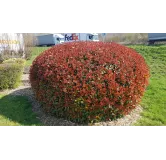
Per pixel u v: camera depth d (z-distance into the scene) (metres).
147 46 12.75
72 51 3.97
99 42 4.88
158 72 7.75
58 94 3.58
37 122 3.95
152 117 4.09
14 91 6.07
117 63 3.65
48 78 3.66
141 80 3.94
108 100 3.46
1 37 11.61
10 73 6.23
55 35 23.31
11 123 3.96
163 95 5.18
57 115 3.92
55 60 3.80
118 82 3.54
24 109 4.60
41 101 4.11
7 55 11.16
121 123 3.83
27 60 12.86
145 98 5.04
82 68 3.55
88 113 3.56
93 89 3.41
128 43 16.81
